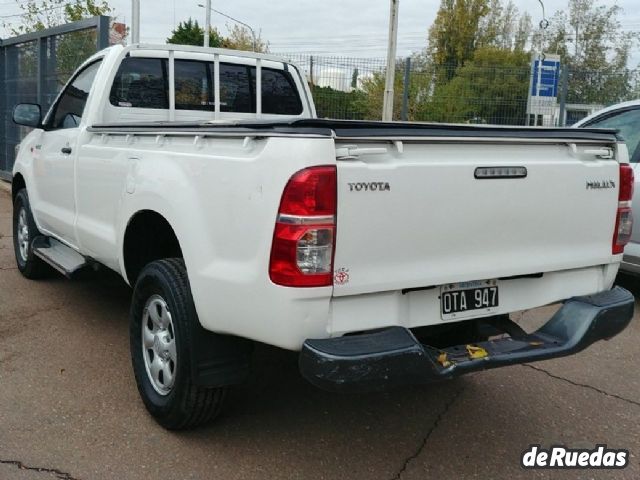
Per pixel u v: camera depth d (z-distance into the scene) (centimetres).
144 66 500
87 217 463
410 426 373
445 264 304
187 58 516
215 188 303
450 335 360
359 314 286
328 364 264
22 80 1225
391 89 1462
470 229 308
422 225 293
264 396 405
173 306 327
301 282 269
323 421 375
